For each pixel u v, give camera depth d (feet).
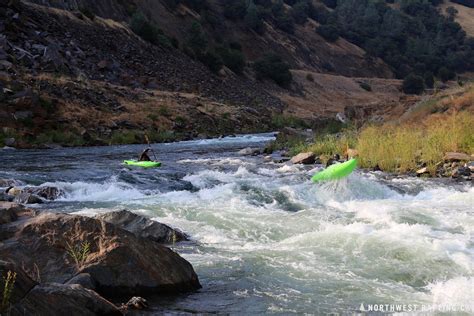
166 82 169.78
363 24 453.99
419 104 96.27
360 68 397.39
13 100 92.43
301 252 24.07
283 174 51.06
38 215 20.33
